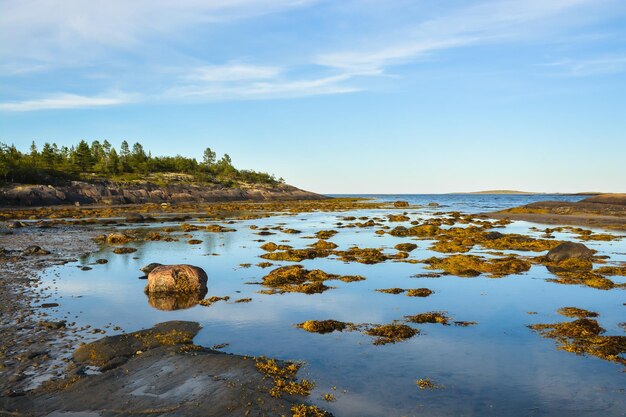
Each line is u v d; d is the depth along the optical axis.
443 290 19.72
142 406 8.81
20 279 21.02
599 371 10.80
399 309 16.61
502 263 25.11
